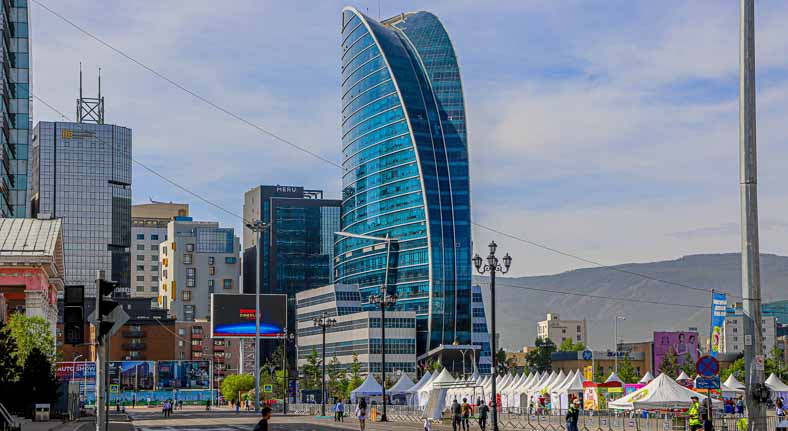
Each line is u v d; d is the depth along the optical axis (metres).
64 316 27.78
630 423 78.19
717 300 72.19
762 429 28.59
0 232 116.06
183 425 94.56
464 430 76.62
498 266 72.00
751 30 29.08
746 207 28.92
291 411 160.12
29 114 152.00
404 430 80.50
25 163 151.25
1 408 65.62
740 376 192.75
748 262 28.89
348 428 83.75
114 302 28.59
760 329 28.80
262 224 180.75
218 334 197.50
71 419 108.25
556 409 97.94
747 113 28.97
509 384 130.00
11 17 152.00
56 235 116.12
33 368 97.06
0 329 80.62
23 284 110.31
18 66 152.00
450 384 91.00
